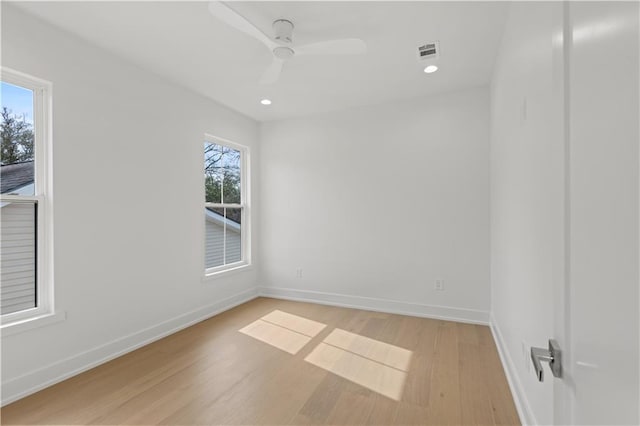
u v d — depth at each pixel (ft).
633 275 1.27
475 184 11.38
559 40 2.16
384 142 12.77
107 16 7.16
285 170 14.66
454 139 11.66
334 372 7.89
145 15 7.14
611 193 1.44
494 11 7.04
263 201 15.15
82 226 8.02
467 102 11.44
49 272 7.48
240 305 13.58
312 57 9.05
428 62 9.33
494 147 9.99
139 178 9.48
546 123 4.50
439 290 11.91
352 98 12.25
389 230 12.71
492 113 10.41
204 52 8.77
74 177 7.88
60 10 6.94
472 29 7.69
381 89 11.37
